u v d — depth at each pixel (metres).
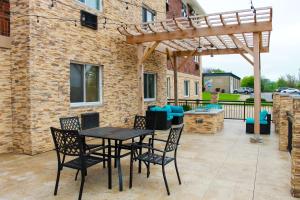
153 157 4.56
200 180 4.74
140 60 9.66
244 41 10.27
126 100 10.35
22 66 6.52
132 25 9.20
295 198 4.01
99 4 8.99
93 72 8.89
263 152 6.77
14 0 6.58
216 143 7.88
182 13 18.44
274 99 11.48
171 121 11.14
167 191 4.11
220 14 7.57
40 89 6.68
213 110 10.71
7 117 6.66
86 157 4.38
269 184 4.56
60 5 7.26
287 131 6.86
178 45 11.55
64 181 4.68
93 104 8.75
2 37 6.46
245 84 59.84
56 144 4.18
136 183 4.59
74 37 7.77
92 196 4.05
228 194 4.14
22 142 6.59
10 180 4.73
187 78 19.45
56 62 7.16
